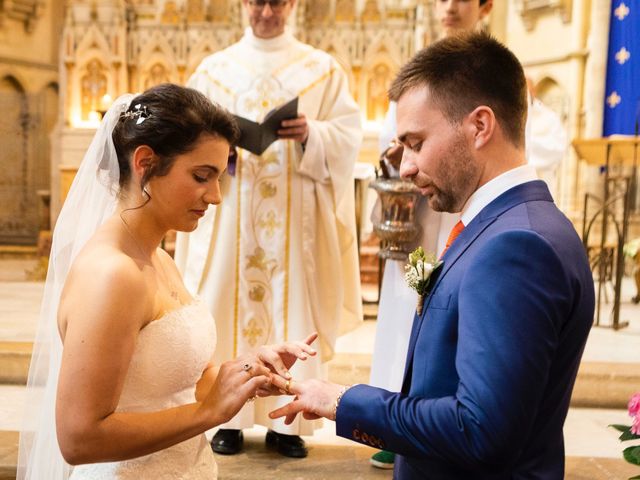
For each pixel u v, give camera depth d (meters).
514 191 1.35
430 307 1.39
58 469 1.91
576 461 3.27
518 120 1.37
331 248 3.49
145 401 1.64
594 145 5.47
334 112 3.55
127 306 1.48
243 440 3.57
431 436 1.22
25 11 10.42
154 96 1.60
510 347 1.16
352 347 4.89
